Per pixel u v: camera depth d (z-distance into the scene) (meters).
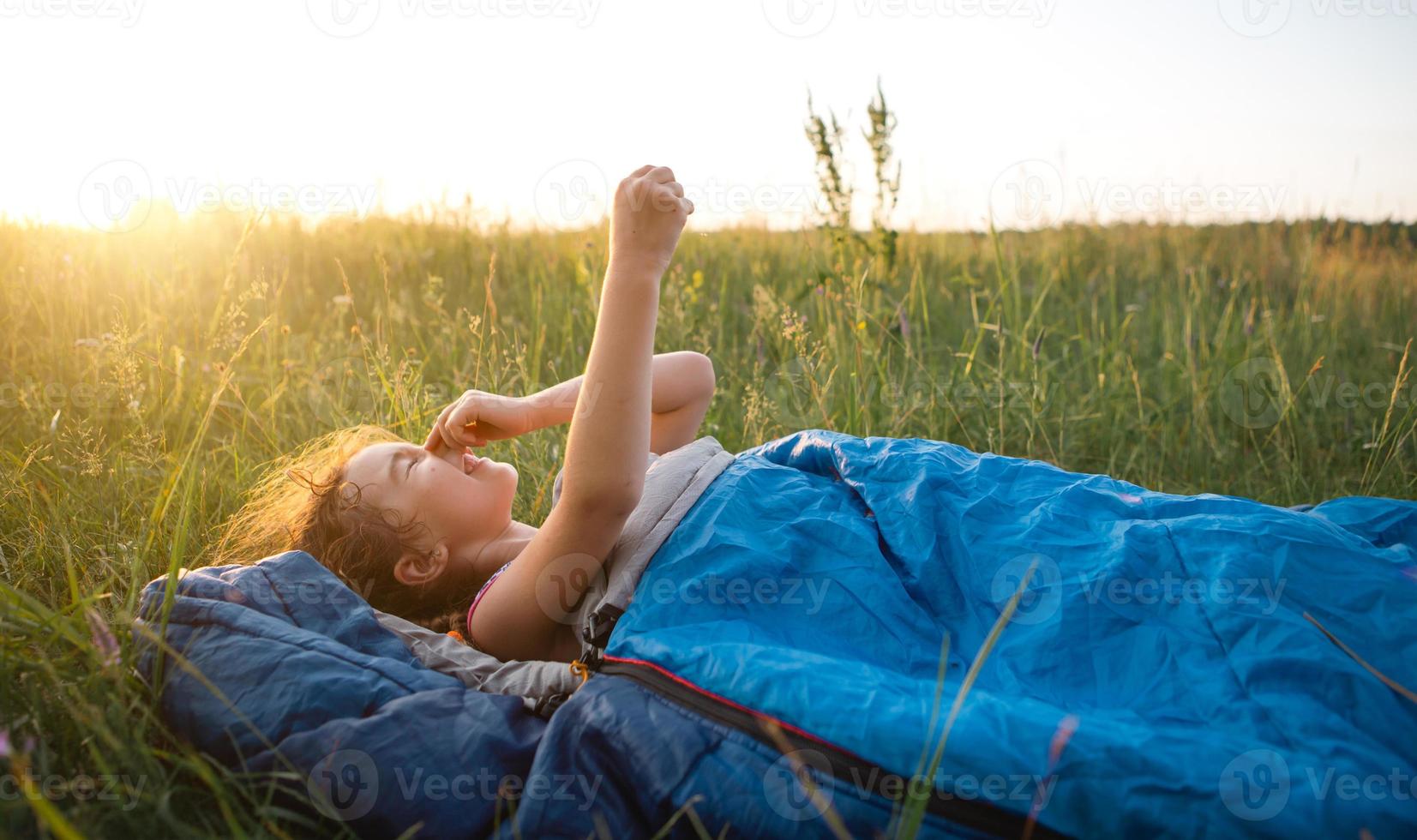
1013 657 1.24
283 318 3.74
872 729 1.06
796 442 1.73
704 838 1.05
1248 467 2.97
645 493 1.49
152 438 2.24
